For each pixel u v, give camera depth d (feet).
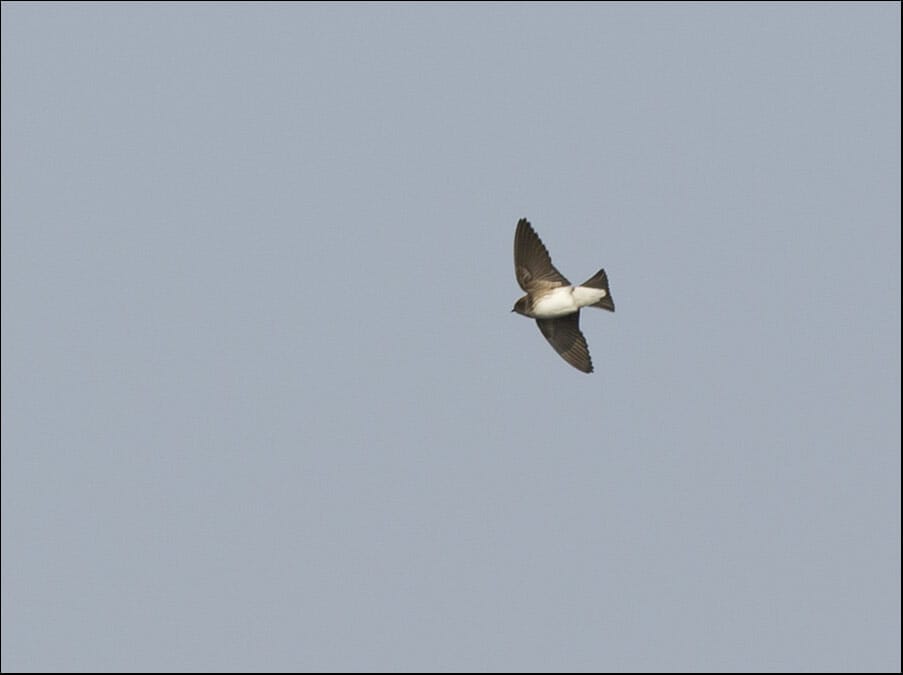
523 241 98.84
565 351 98.73
